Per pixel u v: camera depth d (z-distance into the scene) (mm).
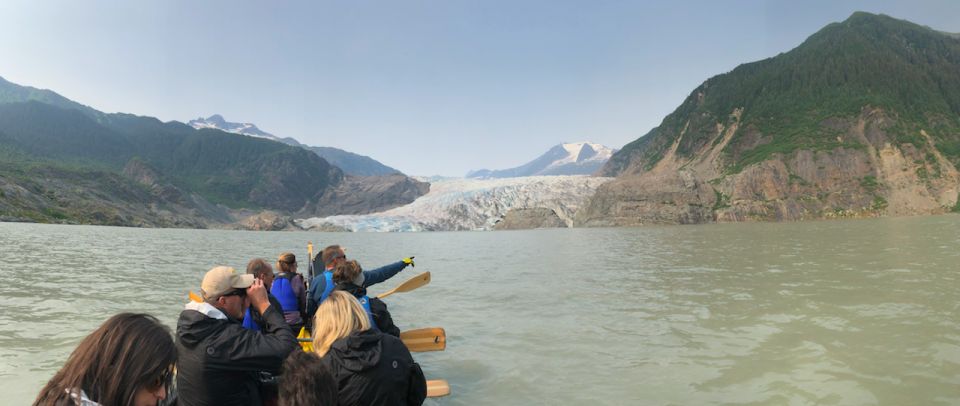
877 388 5898
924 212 79875
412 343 7523
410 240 54844
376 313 7039
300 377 2953
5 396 5758
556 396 6062
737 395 5883
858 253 21938
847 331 8461
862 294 11719
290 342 4254
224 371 3914
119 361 2410
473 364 7395
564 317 10461
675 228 67812
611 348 8031
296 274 7578
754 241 33312
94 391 2416
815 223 66000
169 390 4066
